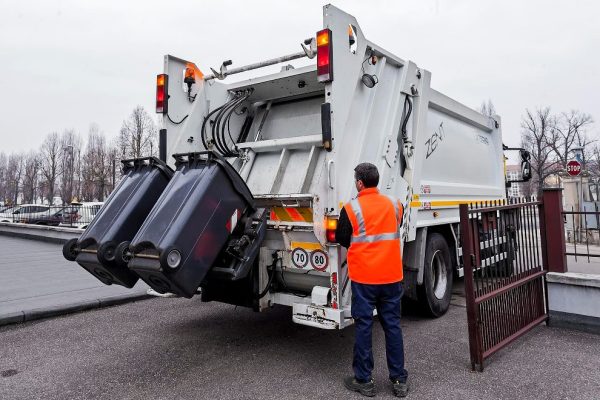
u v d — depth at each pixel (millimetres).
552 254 4633
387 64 4273
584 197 14594
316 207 3363
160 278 3004
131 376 3387
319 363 3617
